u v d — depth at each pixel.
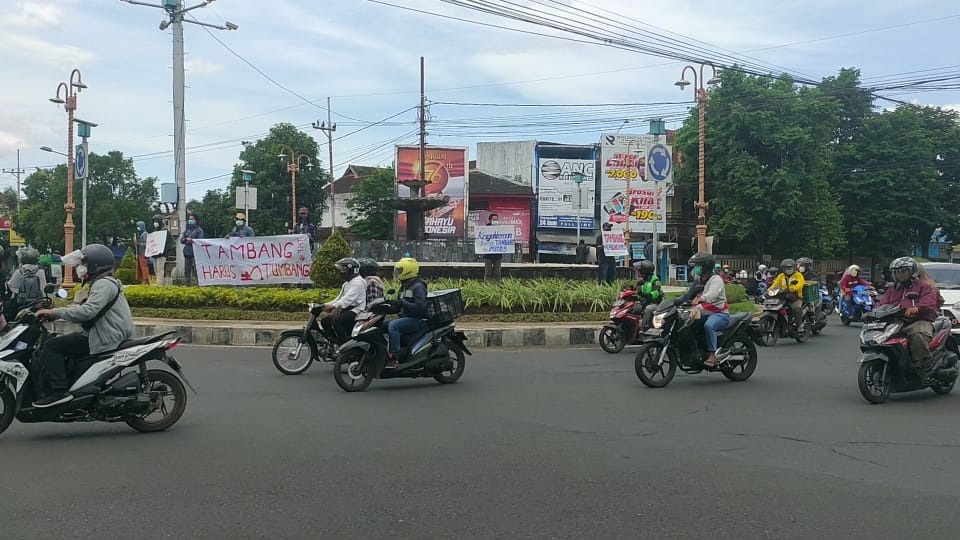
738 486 5.45
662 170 21.77
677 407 8.50
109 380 6.86
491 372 11.14
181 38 25.61
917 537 4.46
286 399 8.84
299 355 11.03
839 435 7.15
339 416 7.86
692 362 10.12
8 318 11.83
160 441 6.71
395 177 44.00
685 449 6.55
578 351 13.87
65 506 4.91
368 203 49.22
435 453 6.32
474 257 23.02
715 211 41.62
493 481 5.52
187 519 4.68
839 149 43.34
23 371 6.64
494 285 16.83
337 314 10.67
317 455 6.22
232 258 16.83
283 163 50.19
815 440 6.94
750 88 39.03
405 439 6.83
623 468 5.91
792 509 4.95
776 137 38.19
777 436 7.09
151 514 4.76
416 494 5.20
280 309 15.94
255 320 15.55
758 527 4.60
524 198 46.69
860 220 42.72
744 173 38.41
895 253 44.22
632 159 44.38
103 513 4.78
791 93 39.53
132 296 16.80
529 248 46.66
